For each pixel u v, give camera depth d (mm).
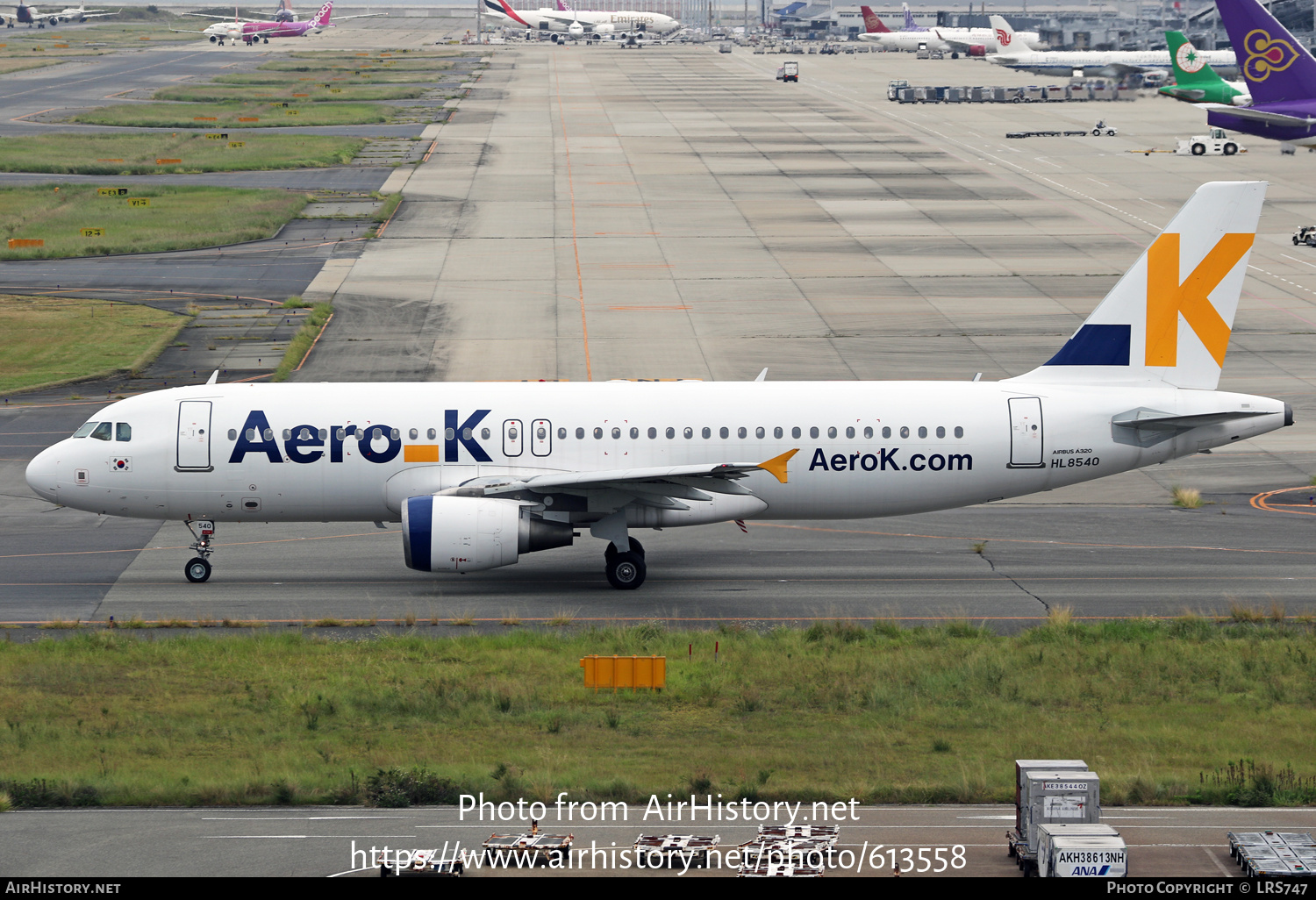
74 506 105562
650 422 104750
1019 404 106188
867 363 171625
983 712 75312
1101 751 67562
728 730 72125
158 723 72812
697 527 123625
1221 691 79625
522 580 107688
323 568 110625
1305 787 60062
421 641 89125
